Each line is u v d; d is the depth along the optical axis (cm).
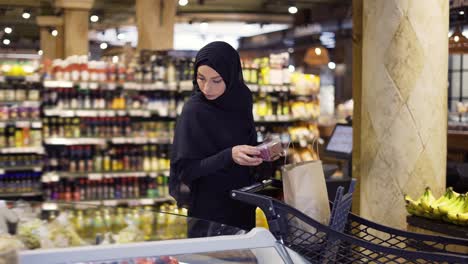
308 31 1631
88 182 705
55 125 698
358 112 494
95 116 707
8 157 689
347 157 576
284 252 164
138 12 969
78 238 192
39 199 697
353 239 170
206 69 277
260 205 180
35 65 698
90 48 1658
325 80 1744
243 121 289
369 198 402
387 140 390
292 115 825
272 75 802
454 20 743
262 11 1717
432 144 388
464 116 1256
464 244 182
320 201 201
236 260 157
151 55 744
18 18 1560
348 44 1706
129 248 148
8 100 685
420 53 383
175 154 282
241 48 1769
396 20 384
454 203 304
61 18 1426
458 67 1495
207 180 283
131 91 718
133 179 718
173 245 153
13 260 121
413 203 321
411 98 384
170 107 727
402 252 165
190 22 1680
